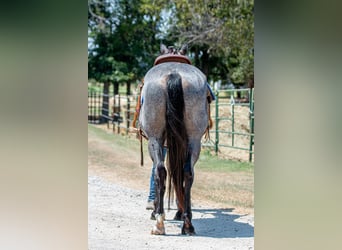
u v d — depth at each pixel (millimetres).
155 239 8141
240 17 24031
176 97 7809
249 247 7824
